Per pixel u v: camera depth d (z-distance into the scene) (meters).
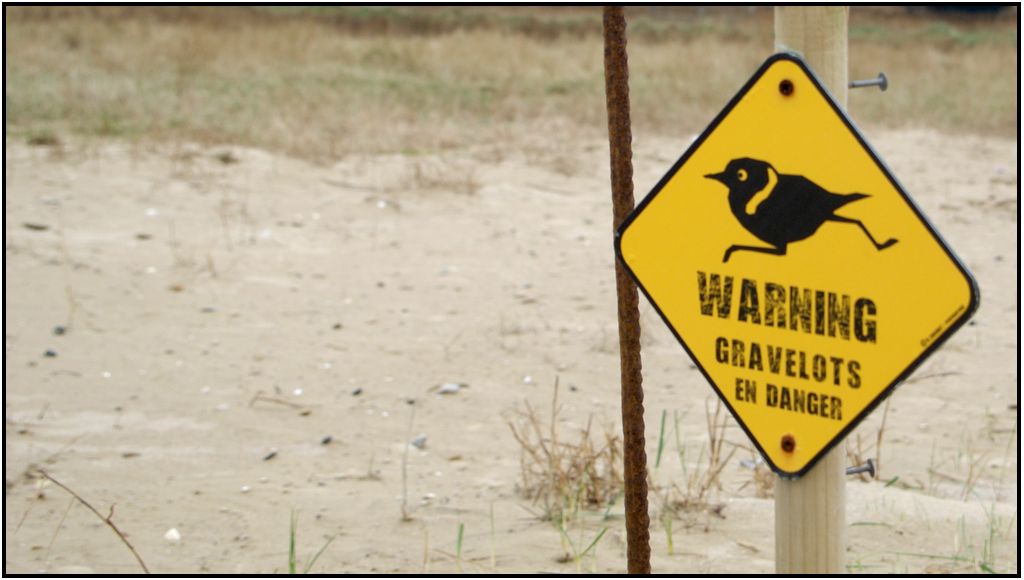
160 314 11.84
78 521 7.16
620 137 4.55
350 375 10.38
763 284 3.99
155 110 22.23
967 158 21.97
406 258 14.43
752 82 3.95
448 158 20.30
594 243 15.46
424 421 9.31
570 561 6.44
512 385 10.22
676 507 7.21
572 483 7.49
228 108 23.19
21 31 29.38
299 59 30.31
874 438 9.02
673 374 10.53
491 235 15.66
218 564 6.49
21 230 14.20
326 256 14.31
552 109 26.02
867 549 6.56
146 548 6.74
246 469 8.20
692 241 4.10
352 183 18.03
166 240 14.42
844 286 3.85
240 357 10.75
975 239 16.03
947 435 9.11
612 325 11.95
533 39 36.44
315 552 6.66
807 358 3.94
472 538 6.84
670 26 41.69
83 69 26.22
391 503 7.50
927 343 3.73
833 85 3.88
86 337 11.05
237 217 15.69
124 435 8.84
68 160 17.78
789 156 3.91
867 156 3.79
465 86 28.70
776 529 4.14
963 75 32.94
